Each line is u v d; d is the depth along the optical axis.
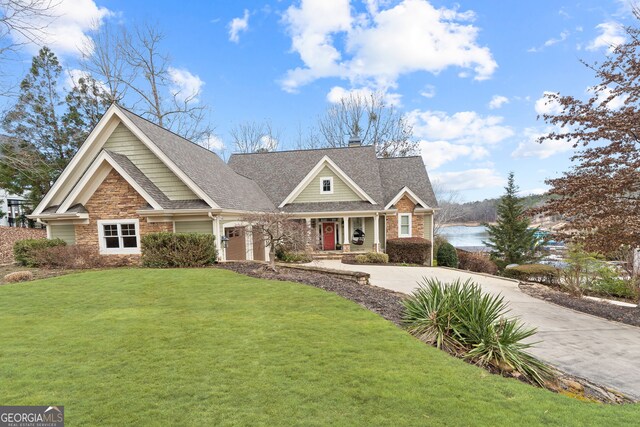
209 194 12.85
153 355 4.54
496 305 5.76
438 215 38.03
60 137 24.45
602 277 12.96
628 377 5.04
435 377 4.02
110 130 13.48
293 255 16.53
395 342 5.04
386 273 14.00
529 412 3.41
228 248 14.20
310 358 4.46
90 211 12.59
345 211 19.12
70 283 8.75
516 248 23.42
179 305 6.90
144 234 12.41
